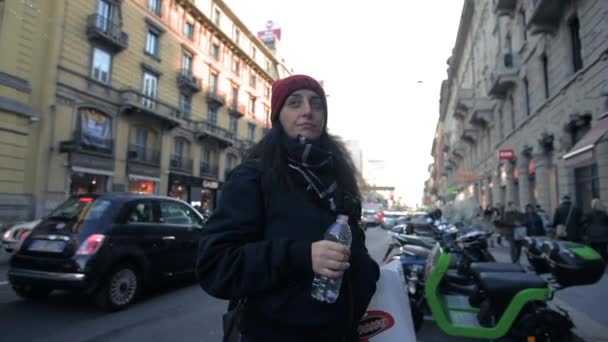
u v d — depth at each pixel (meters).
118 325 4.69
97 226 5.17
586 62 10.30
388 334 1.88
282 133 1.51
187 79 27.94
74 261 4.91
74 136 19.06
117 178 21.95
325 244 1.18
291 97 1.55
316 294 1.23
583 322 4.83
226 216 1.30
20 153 16.45
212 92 31.59
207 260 1.25
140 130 24.34
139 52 23.73
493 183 22.84
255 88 40.56
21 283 5.20
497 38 20.83
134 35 23.31
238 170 1.41
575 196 11.45
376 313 1.90
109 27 21.08
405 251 5.78
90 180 20.41
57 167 18.22
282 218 1.31
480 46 26.69
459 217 8.47
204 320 4.96
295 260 1.17
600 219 8.58
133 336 4.34
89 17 19.95
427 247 6.32
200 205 29.67
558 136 12.39
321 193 1.37
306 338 1.23
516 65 17.09
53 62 18.02
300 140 1.42
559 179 12.31
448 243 5.87
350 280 1.38
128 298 5.44
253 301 1.28
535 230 10.28
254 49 40.84
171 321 4.90
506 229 10.53
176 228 6.32
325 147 1.61
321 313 1.23
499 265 4.43
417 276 5.09
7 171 15.88
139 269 5.65
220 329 4.64
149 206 6.00
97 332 4.43
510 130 18.62
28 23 16.89
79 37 19.52
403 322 1.92
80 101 19.58
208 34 31.77
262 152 1.42
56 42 18.20
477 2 27.33
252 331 1.28
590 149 7.72
